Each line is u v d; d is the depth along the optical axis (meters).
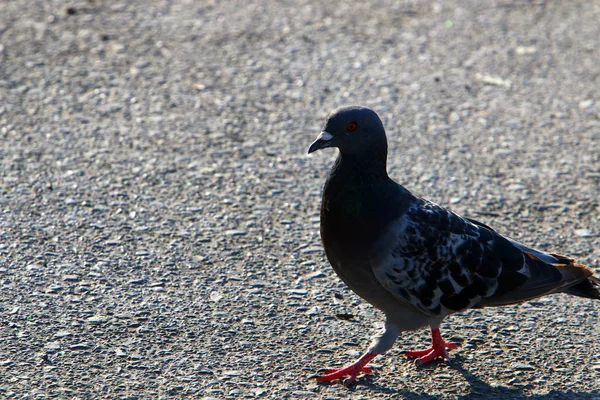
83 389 7.82
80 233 10.56
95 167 12.16
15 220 10.72
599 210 11.77
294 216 11.30
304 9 18.23
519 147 13.45
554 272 8.35
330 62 16.02
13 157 12.26
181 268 9.99
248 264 10.16
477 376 8.34
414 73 15.77
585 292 8.49
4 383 7.82
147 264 10.02
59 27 16.58
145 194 11.57
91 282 9.58
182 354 8.45
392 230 8.11
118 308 9.14
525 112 14.57
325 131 8.26
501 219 11.45
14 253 10.01
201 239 10.62
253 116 13.98
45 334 8.60
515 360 8.62
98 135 13.05
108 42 16.12
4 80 14.48
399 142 13.44
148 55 15.75
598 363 8.59
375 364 8.53
